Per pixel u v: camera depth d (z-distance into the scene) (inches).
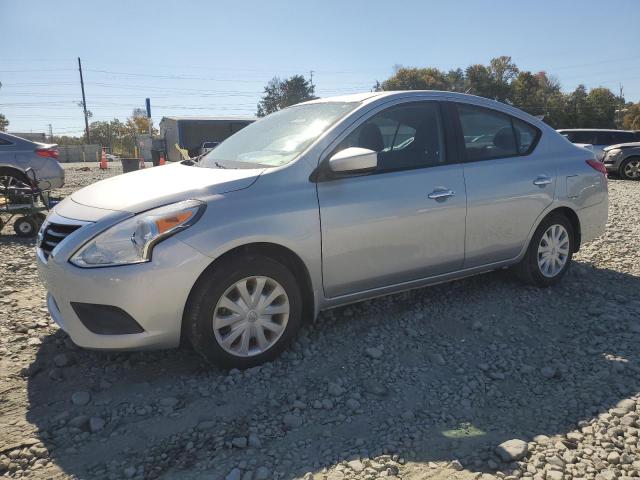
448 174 152.7
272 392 117.6
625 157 644.7
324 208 131.0
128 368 128.9
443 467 92.5
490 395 117.0
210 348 120.6
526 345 141.6
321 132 139.5
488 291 178.5
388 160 145.4
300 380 123.0
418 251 147.9
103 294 112.0
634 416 106.9
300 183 130.1
